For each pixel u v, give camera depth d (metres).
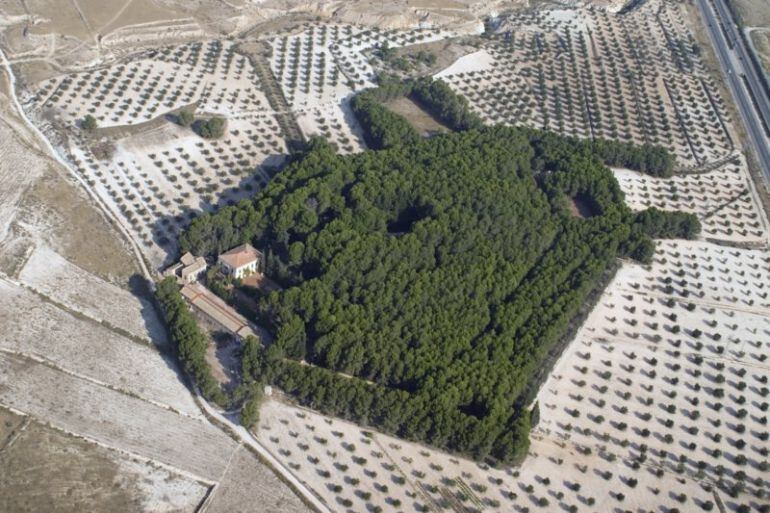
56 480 169.88
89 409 186.25
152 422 185.62
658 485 182.38
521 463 184.00
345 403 188.25
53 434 179.38
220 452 181.00
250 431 185.75
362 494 174.62
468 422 182.38
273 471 178.00
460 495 175.62
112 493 169.25
